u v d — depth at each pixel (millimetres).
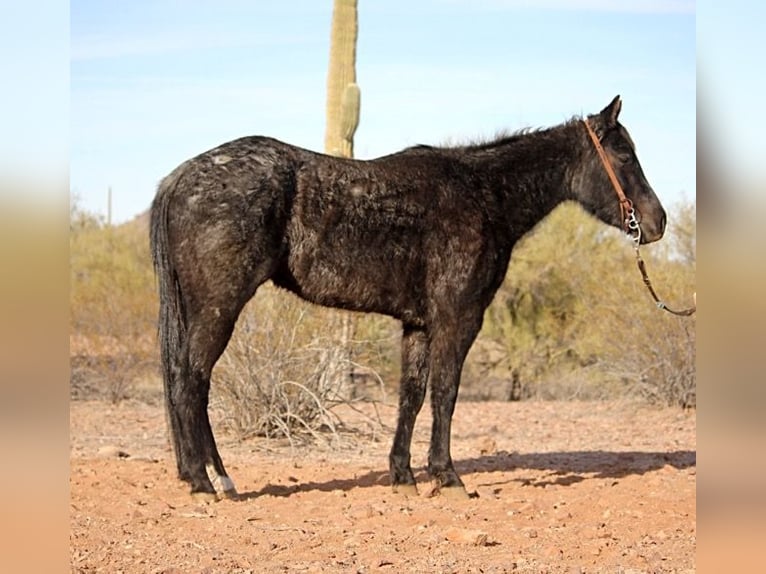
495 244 8492
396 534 6871
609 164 8891
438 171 8367
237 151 7754
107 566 5805
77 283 18281
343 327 12117
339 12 14656
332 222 7898
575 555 6281
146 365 16469
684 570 5812
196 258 7609
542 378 18562
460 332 8289
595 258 17797
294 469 9719
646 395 15641
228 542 6566
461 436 12430
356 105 14516
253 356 11484
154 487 8500
